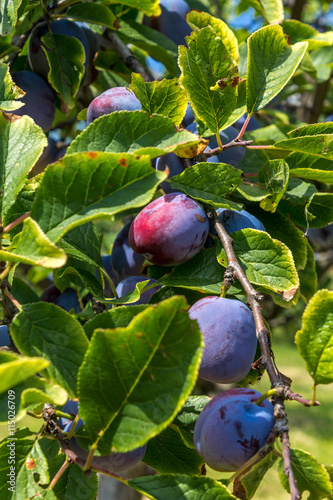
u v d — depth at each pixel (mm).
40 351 515
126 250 682
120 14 800
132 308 537
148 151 530
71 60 714
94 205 520
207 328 564
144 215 594
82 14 733
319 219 665
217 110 615
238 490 525
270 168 630
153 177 518
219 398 548
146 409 497
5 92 611
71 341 517
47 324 520
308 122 1166
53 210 519
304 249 652
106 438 500
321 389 2602
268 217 659
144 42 764
